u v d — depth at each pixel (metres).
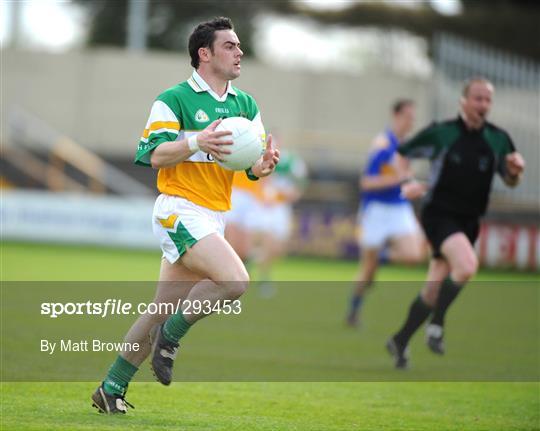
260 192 60.97
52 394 25.58
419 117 116.12
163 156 22.08
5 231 91.25
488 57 106.62
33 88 117.25
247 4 153.88
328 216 90.81
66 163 108.19
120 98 117.69
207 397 26.61
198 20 153.75
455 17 145.75
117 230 90.81
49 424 21.38
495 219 90.50
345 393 28.31
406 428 23.36
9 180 106.69
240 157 22.42
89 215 90.94
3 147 108.69
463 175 34.09
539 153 93.12
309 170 110.81
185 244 22.52
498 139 34.56
